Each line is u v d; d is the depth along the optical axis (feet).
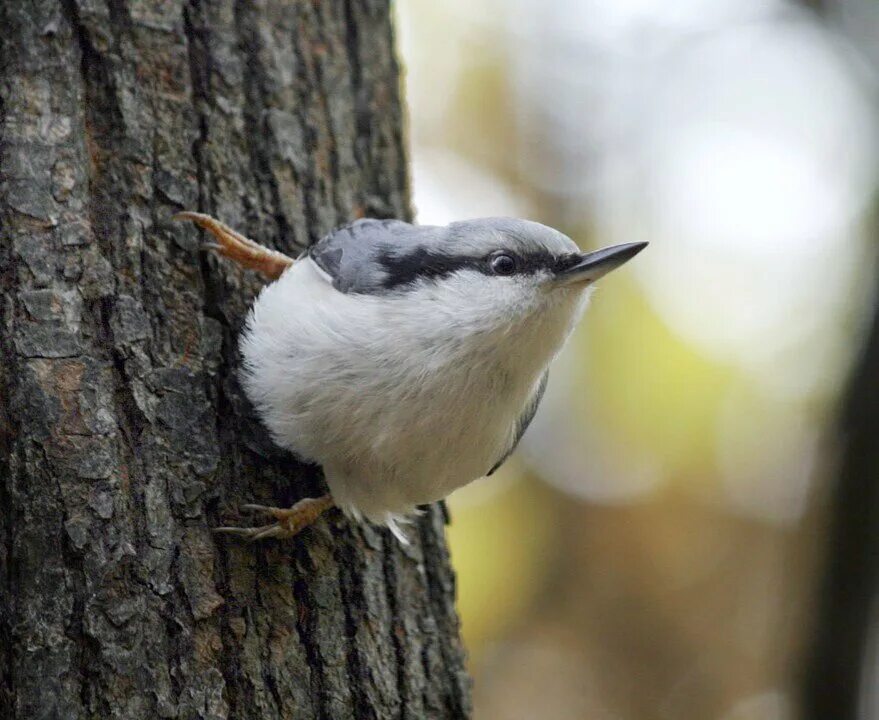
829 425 33.30
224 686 17.83
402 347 18.98
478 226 20.29
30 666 16.52
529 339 19.93
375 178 25.07
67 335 18.21
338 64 24.82
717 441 40.40
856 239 40.32
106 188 19.74
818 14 43.91
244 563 18.90
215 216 21.20
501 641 38.55
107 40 20.44
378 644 20.33
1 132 19.07
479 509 40.01
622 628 38.88
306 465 20.70
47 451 17.42
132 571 17.46
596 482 40.65
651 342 41.75
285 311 19.43
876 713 31.12
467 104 46.44
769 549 38.91
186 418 18.98
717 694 37.81
